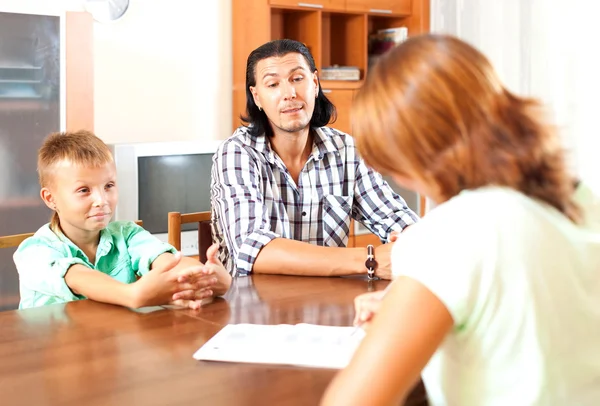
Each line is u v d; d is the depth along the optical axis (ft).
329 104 7.93
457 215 3.00
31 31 10.64
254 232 6.76
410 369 2.90
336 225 7.93
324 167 7.93
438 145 2.98
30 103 10.72
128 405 3.60
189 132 14.42
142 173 11.50
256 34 14.24
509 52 16.16
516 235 2.96
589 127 15.42
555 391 3.03
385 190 8.05
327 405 2.89
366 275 6.43
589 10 15.25
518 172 3.01
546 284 2.99
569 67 15.56
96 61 13.28
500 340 2.99
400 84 3.01
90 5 13.00
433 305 2.92
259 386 3.84
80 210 5.91
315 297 5.66
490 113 2.96
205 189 12.18
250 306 5.40
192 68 14.37
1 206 10.68
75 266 5.77
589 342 3.13
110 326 4.91
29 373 4.04
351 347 4.38
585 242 3.13
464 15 16.49
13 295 10.91
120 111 13.60
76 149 5.90
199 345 4.51
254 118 7.69
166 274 5.31
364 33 15.64
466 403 3.12
